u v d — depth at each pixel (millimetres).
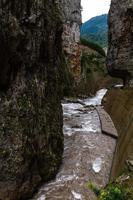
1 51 8289
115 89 21672
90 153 12797
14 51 8844
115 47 20062
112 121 17141
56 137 11828
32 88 10094
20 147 9188
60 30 12906
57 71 13219
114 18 20438
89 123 18062
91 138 14727
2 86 8898
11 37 8508
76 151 13047
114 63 20016
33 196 9836
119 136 14117
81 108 23391
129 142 11195
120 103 17172
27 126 9625
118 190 8031
